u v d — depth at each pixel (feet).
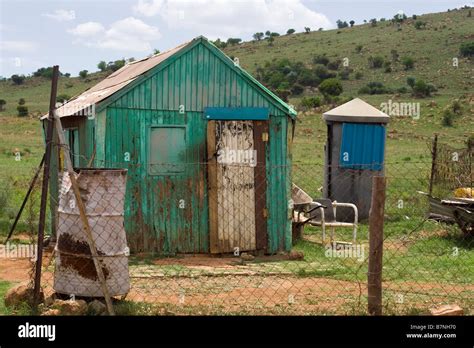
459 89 363.35
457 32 483.92
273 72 417.08
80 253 31.55
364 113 69.97
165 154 50.01
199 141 50.67
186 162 50.39
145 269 44.11
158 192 49.62
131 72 56.29
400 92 358.43
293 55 484.74
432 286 39.09
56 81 30.50
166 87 49.75
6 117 299.17
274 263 47.96
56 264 32.48
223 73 50.93
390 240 57.26
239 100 51.31
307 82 395.55
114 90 49.29
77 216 31.58
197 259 49.19
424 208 70.74
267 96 51.75
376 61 428.97
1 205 65.98
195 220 50.44
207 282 39.78
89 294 31.60
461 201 57.93
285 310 32.07
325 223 55.67
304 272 42.75
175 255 49.78
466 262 47.21
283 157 52.21
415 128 230.89
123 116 48.65
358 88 385.70
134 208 49.06
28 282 33.53
